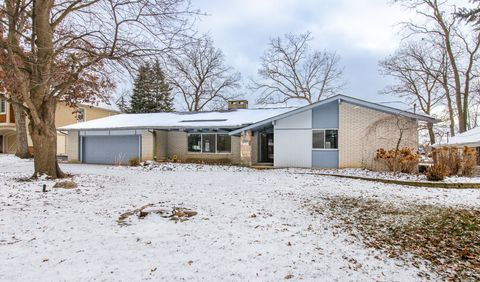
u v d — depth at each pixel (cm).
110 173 1421
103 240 462
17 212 628
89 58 1125
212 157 1962
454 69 2358
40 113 1120
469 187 1037
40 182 1015
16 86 1253
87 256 399
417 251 456
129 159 1961
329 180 1187
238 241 466
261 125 1739
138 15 1066
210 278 345
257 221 578
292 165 1688
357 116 1599
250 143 1759
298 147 1681
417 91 2756
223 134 1947
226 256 407
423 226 584
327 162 1638
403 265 402
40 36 1074
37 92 1102
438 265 407
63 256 399
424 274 377
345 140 1611
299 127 1680
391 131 1545
